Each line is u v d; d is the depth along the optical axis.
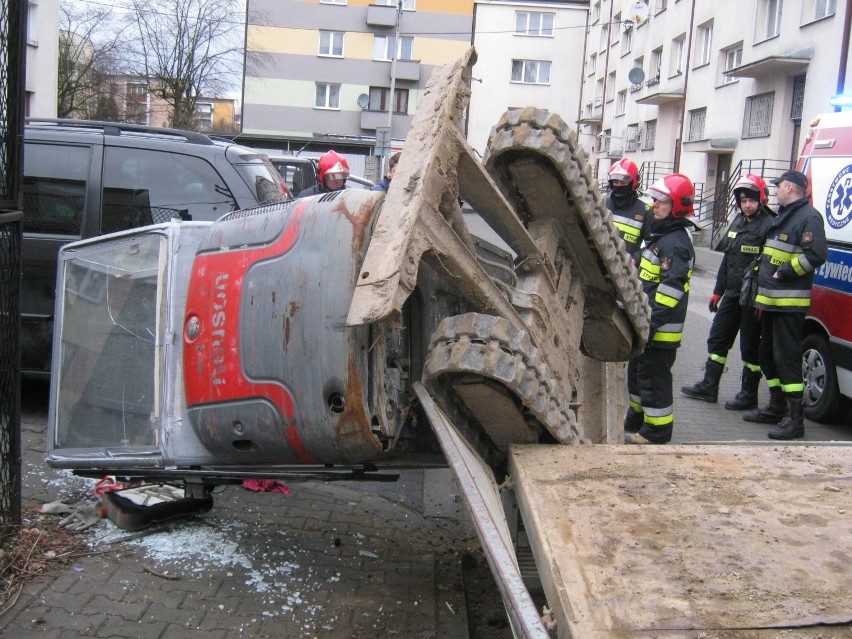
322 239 3.07
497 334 2.84
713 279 17.31
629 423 6.38
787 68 20.59
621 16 36.66
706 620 1.80
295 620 3.29
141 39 37.31
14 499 3.78
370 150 26.47
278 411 3.19
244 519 4.27
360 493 4.82
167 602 3.36
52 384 4.03
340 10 44.44
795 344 6.34
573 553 2.13
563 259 4.02
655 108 31.84
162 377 3.59
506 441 3.22
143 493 4.37
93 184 5.88
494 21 44.25
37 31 25.20
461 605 3.49
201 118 41.44
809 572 2.04
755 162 22.44
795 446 3.25
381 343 3.06
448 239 2.96
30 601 3.29
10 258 3.68
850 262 6.31
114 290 3.81
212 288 3.42
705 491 2.62
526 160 3.65
